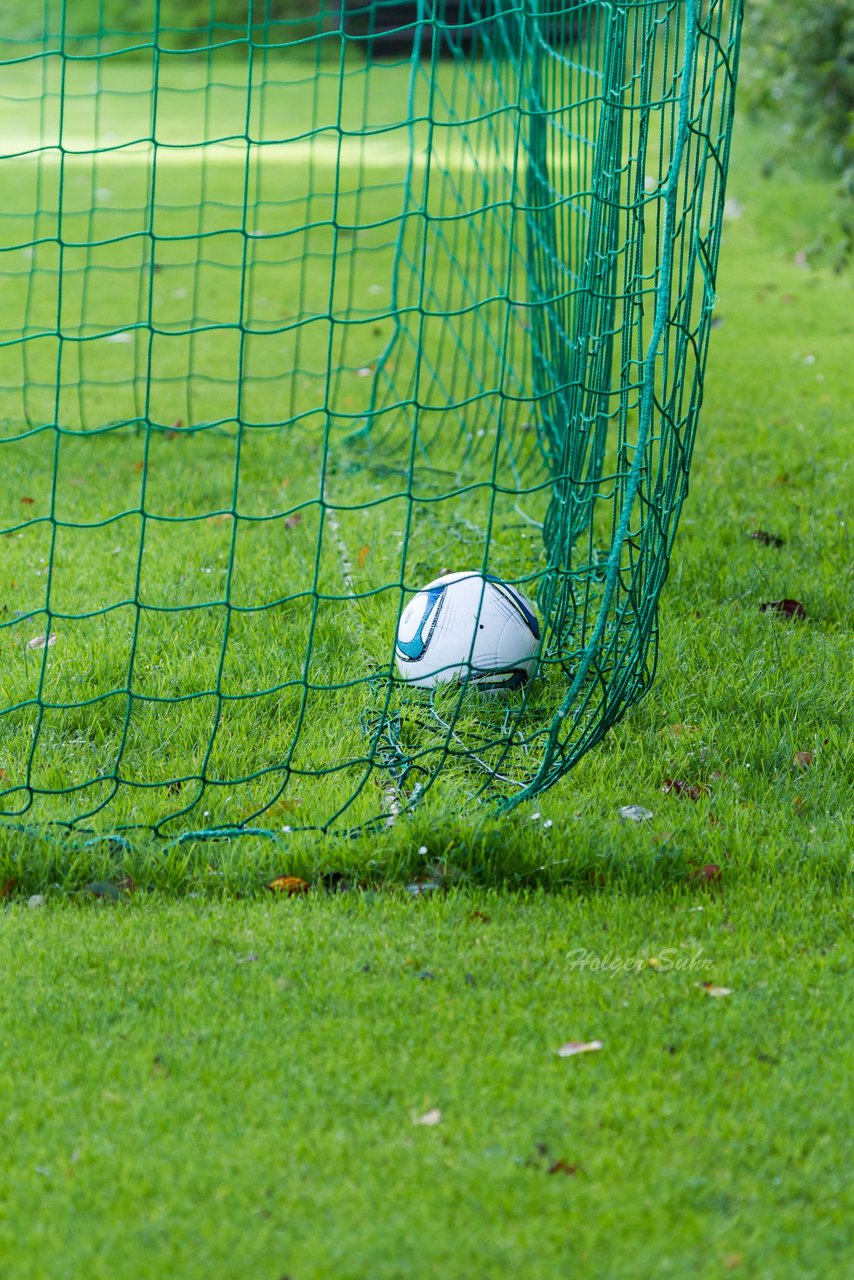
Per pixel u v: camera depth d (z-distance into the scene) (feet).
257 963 16.01
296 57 129.59
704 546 29.40
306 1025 14.88
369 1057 14.34
